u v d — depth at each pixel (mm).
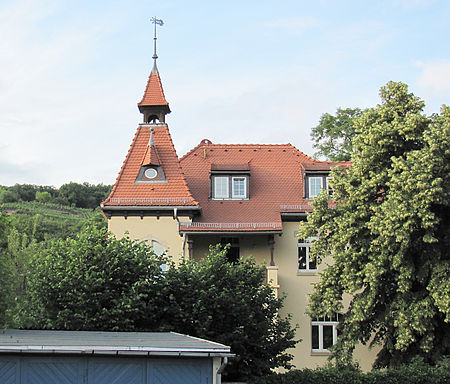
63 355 15664
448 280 21625
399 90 24641
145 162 30656
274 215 30641
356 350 28969
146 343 15867
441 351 22719
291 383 21031
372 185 23391
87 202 119438
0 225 21328
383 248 22656
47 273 21391
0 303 20234
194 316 20984
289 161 34000
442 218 22875
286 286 30031
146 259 21922
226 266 22531
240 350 21250
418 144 23828
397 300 22734
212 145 34844
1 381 15477
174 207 29438
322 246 24641
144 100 33156
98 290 20844
